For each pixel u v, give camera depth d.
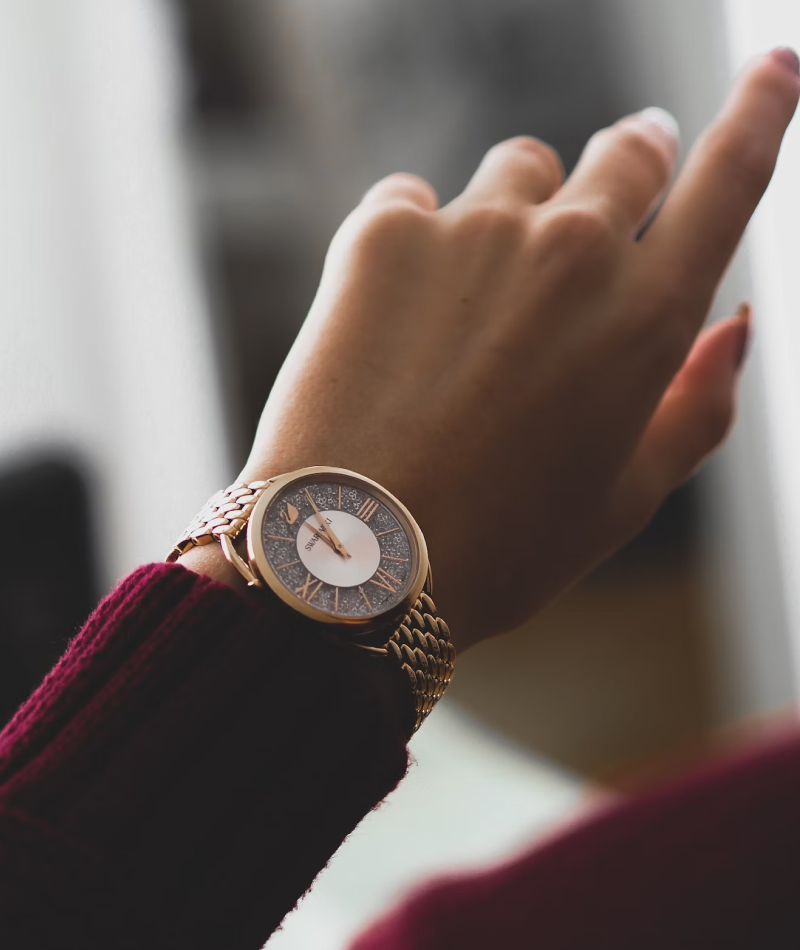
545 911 0.37
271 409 0.47
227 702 0.41
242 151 0.98
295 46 0.96
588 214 0.48
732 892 0.37
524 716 0.85
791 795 0.37
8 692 0.69
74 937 0.39
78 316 0.98
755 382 0.76
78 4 0.97
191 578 0.42
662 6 0.79
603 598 0.90
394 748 0.42
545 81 0.88
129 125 0.99
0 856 0.39
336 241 0.49
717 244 0.49
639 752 0.86
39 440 0.92
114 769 0.40
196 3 0.96
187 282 0.99
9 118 0.97
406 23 0.92
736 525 0.85
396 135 0.95
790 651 0.86
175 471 0.97
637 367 0.48
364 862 0.67
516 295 0.48
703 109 0.78
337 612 0.43
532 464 0.47
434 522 0.46
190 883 0.40
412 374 0.47
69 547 0.82
